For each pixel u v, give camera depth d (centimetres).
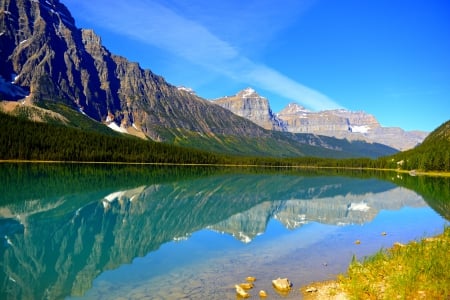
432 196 8244
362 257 2914
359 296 1948
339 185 11444
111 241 3381
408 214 5538
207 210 5609
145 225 4212
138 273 2453
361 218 5125
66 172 12050
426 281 2048
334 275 2439
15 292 2069
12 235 3422
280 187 10306
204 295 2045
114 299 1984
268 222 4672
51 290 2114
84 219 4378
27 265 2562
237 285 2142
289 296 2039
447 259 2398
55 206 5150
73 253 2931
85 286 2191
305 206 6431
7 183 7694
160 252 3039
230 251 3084
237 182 11519
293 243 3425
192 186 9400
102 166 17312
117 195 6725
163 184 9525
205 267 2597
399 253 2753
